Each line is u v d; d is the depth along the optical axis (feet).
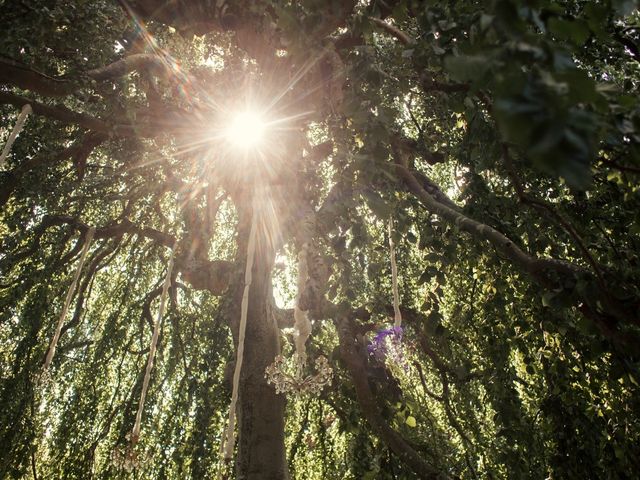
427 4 6.45
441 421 22.15
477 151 9.46
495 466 16.98
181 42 17.10
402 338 17.52
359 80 7.57
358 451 17.03
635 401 12.51
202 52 20.85
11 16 11.19
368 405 15.24
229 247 26.17
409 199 14.03
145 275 25.75
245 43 12.64
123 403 21.47
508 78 2.32
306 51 6.94
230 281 15.48
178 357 23.39
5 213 22.00
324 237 10.72
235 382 7.38
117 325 23.13
